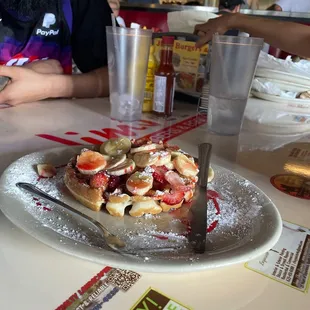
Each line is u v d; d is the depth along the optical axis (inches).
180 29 58.1
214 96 37.8
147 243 17.2
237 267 16.4
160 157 21.3
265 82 52.9
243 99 37.7
